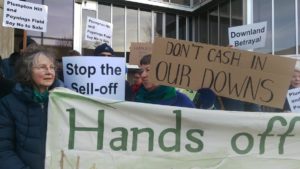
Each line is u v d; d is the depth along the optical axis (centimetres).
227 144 337
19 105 309
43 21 492
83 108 317
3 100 311
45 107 314
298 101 512
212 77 371
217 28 1515
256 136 341
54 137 310
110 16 1428
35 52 317
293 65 363
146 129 327
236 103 419
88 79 385
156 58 370
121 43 1463
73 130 315
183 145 332
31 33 1053
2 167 300
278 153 342
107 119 321
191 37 1647
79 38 1235
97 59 386
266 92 367
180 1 1590
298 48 1205
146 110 326
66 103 314
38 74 311
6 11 471
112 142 322
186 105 404
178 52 370
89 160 318
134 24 1492
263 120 340
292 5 1226
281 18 1252
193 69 371
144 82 399
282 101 367
